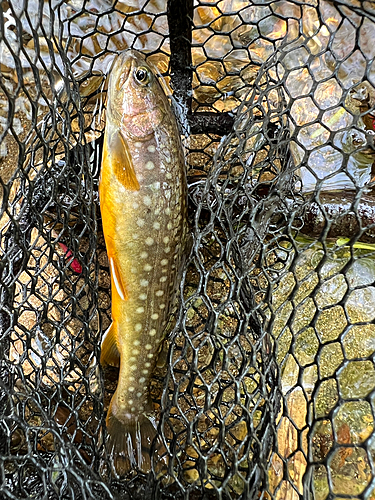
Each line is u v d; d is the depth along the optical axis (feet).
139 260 0.67
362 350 0.89
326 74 0.93
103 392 0.65
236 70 0.88
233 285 0.52
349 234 0.78
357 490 0.75
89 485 0.50
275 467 0.75
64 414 0.73
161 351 0.75
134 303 0.69
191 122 0.78
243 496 0.50
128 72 0.65
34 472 0.60
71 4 0.90
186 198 0.70
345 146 0.93
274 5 0.90
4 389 0.47
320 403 0.85
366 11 0.51
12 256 0.62
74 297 0.60
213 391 0.83
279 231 0.67
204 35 0.88
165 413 0.51
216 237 0.52
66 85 0.53
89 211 0.60
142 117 0.65
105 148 0.66
